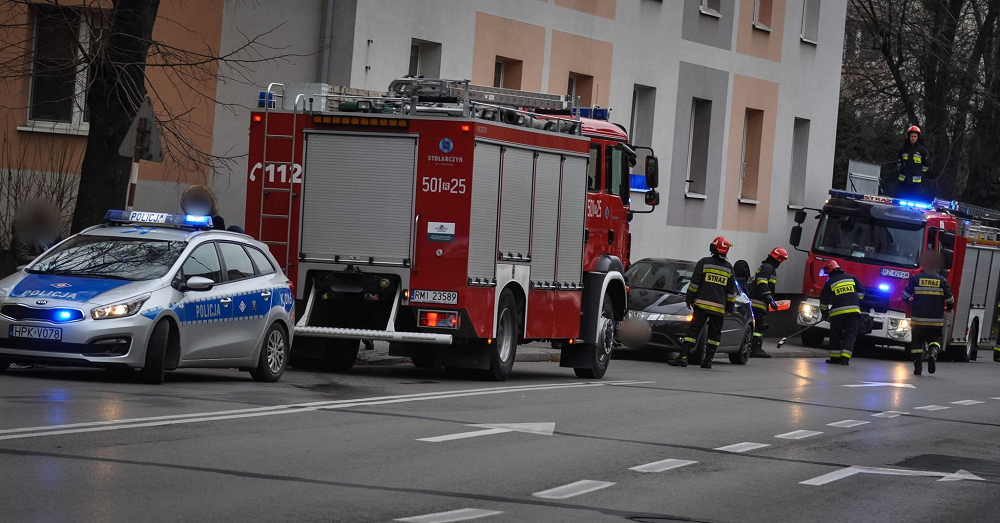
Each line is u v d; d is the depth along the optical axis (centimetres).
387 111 2703
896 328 5256
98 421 1747
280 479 1434
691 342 3766
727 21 5672
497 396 2473
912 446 2198
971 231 5666
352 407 2133
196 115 3603
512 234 2789
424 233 2659
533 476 1591
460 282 2641
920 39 7650
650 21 5172
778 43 6091
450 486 1479
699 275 3750
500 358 2798
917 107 8012
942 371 4691
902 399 3175
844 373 4056
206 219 2448
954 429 2527
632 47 5081
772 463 1864
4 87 3472
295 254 2727
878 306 5256
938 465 1977
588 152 3070
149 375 2216
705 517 1414
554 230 2955
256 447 1641
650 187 3528
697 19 5462
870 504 1577
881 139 8425
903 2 7681
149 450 1555
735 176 5859
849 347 4509
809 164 6469
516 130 2778
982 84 7638
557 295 2984
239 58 3641
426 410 2167
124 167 2850
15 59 3106
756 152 6041
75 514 1186
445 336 2639
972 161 7831
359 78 3809
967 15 7994
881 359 5191
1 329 2153
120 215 2473
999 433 2514
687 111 5462
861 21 8044
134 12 2806
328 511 1277
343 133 2702
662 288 4078
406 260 2669
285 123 2736
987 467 1997
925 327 4306
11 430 1627
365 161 2691
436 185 2653
